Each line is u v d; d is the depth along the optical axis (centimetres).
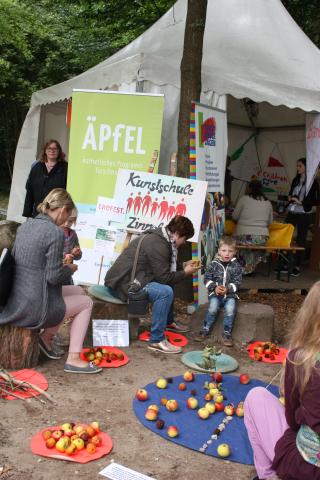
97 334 511
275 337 595
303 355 226
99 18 1466
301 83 792
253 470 318
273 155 1205
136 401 395
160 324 503
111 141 657
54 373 439
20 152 1028
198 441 344
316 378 220
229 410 381
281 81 776
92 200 666
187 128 669
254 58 805
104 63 897
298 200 897
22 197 1027
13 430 345
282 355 521
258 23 879
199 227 593
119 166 656
